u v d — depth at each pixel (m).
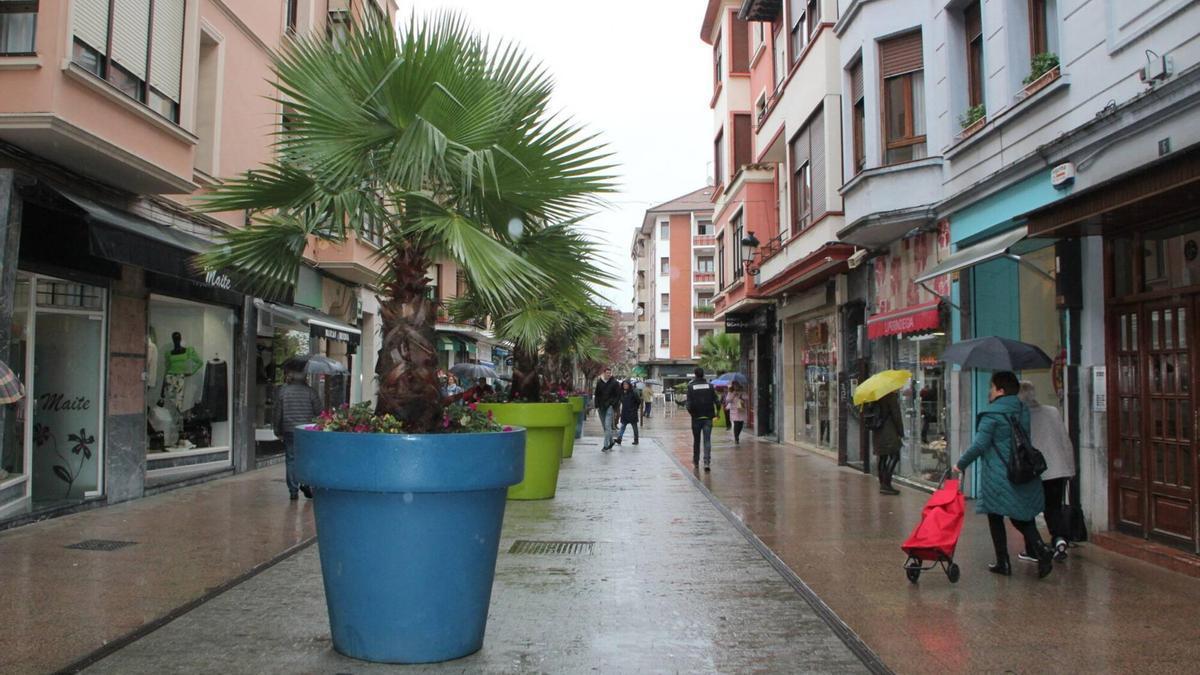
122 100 9.07
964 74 11.31
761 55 21.45
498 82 5.17
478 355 42.94
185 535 8.36
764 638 5.16
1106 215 6.89
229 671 4.46
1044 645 5.05
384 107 4.96
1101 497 8.02
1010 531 8.77
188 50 11.16
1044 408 7.36
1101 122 7.71
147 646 4.88
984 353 7.33
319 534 4.77
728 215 24.92
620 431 20.94
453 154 4.88
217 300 13.05
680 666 4.66
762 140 20.73
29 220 8.94
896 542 8.22
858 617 5.65
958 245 11.03
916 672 4.61
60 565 7.00
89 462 10.21
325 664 4.57
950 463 11.30
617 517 9.67
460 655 4.71
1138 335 7.64
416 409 4.75
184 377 12.88
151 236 9.62
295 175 5.16
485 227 5.61
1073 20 8.47
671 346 67.44
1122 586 6.41
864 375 14.56
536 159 5.09
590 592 6.24
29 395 9.28
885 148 12.57
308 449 4.59
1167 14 7.01
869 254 14.03
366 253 18.73
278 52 5.27
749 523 9.31
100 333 10.28
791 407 21.30
